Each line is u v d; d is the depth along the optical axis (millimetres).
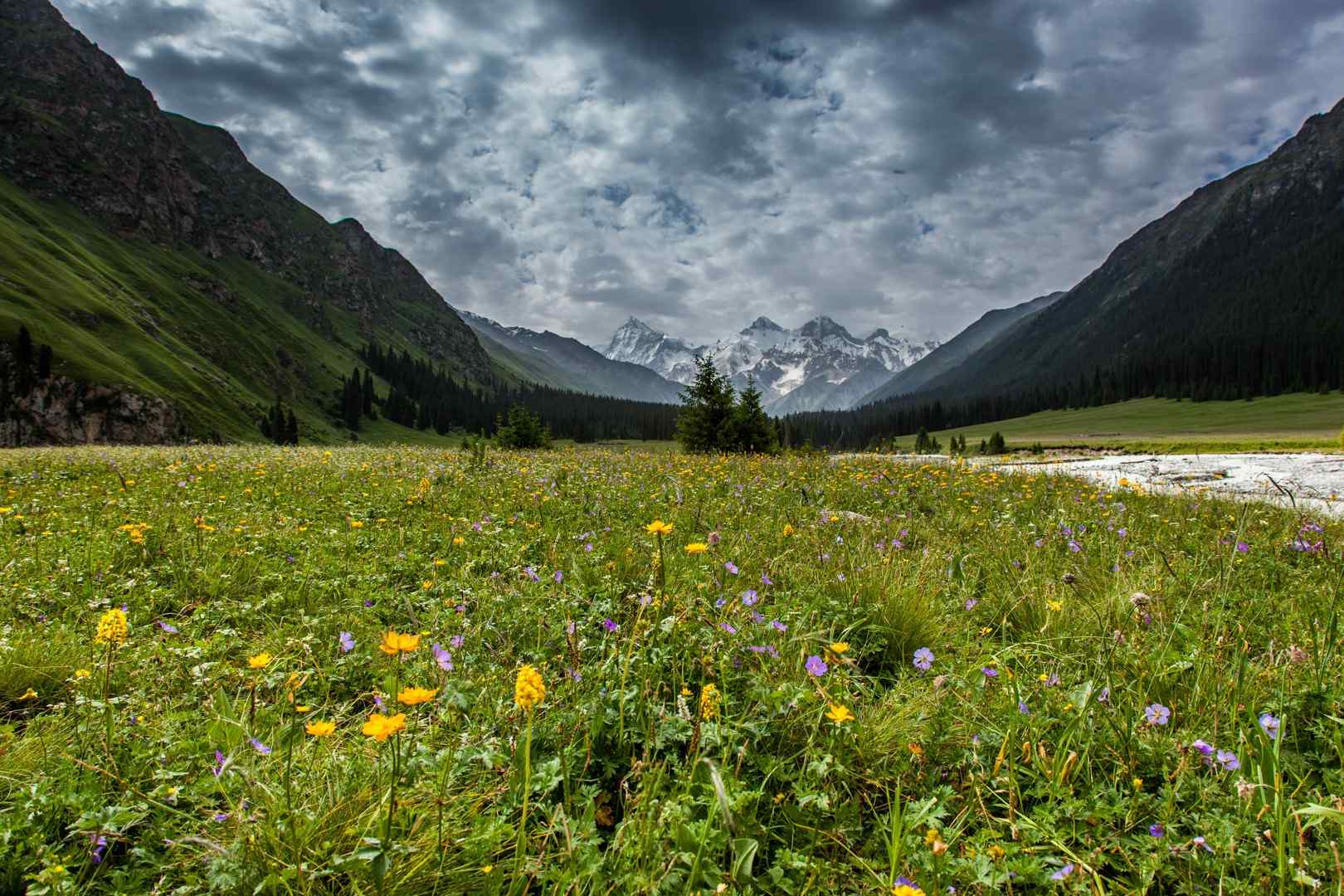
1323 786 2592
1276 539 6898
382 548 6672
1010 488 11867
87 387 120312
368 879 2041
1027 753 2773
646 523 7711
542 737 2854
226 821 2311
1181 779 2553
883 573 5008
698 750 2643
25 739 2836
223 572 5633
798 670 3422
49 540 6406
